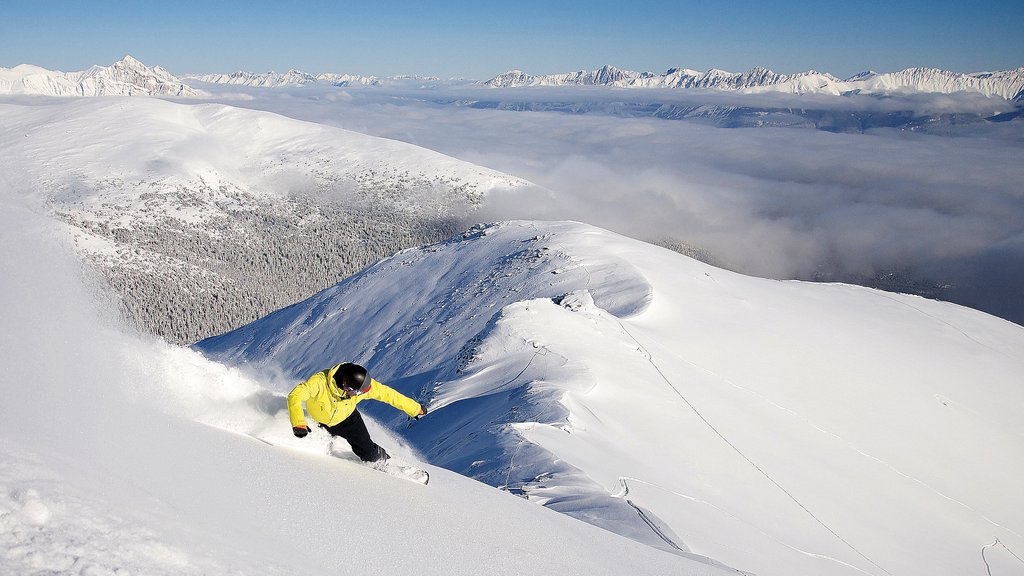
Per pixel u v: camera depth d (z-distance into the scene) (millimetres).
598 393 32906
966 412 48750
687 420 32781
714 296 64812
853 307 71938
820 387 46844
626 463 22969
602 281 67562
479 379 39344
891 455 38656
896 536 26641
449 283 83812
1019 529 33188
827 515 25969
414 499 4836
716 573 7711
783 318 61188
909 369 54594
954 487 36469
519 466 19516
